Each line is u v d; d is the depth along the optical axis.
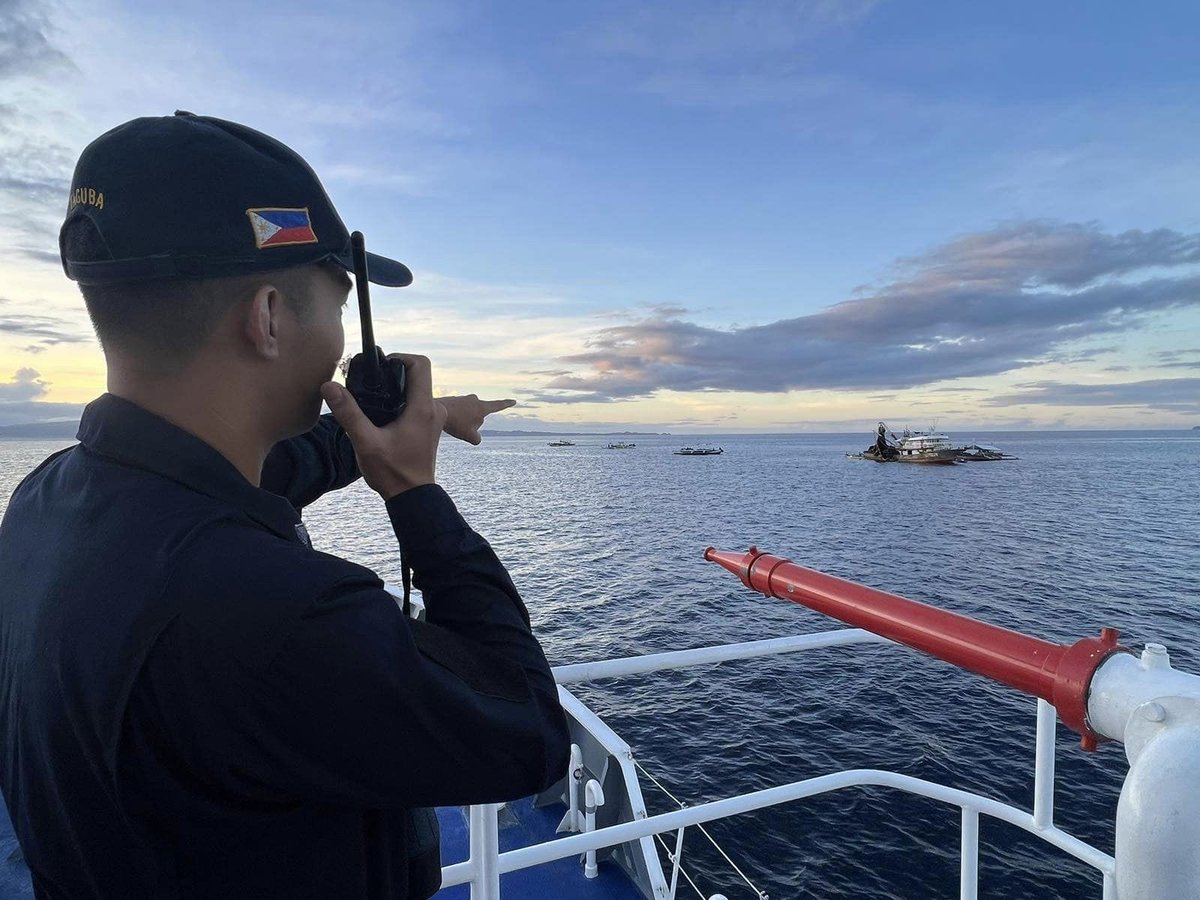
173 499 0.92
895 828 11.70
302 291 1.03
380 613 0.91
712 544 44.41
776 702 17.62
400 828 1.07
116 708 0.81
